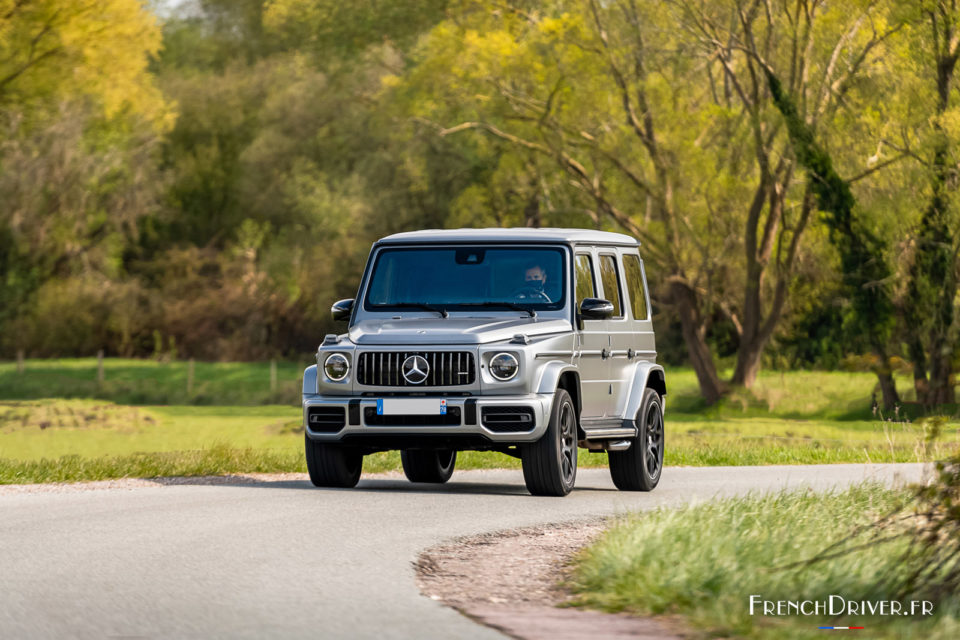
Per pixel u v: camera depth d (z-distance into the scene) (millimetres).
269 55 114688
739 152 68938
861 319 64938
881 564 11688
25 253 92875
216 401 82125
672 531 13219
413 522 16625
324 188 96188
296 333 101562
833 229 64500
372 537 15219
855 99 64562
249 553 13961
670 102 68938
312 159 99625
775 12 66812
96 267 98875
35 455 38688
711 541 12625
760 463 31859
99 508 18047
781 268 71375
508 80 71562
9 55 62156
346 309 20875
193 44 118938
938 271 62438
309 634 9875
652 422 22359
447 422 19094
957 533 11367
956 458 11352
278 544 14633
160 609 10867
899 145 63906
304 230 99625
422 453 23516
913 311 63844
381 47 91750
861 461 32750
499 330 19406
